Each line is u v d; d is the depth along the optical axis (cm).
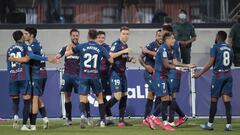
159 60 2927
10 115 3569
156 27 4356
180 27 3944
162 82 2933
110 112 3219
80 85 2989
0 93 3572
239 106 3600
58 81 3581
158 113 3036
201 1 4650
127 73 3588
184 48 3938
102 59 3241
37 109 2981
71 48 3044
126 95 3192
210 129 2950
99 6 4684
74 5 4662
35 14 4606
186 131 2888
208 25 4378
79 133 2781
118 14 4678
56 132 2838
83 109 2994
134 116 3578
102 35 3225
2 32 4328
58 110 3572
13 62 2959
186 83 3600
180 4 4659
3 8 4525
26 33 2983
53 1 4622
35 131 2894
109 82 3262
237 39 3981
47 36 4344
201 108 3594
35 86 2967
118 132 2823
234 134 2752
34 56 2903
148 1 4678
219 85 2903
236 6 4572
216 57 2895
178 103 3588
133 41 4344
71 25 4366
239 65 3988
